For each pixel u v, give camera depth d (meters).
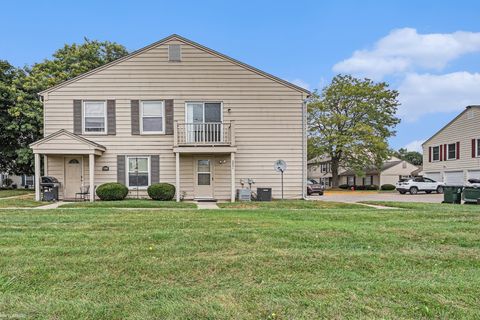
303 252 5.02
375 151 35.16
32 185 31.92
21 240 5.66
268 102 15.24
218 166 15.19
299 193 15.22
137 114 15.03
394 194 28.31
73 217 8.33
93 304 3.27
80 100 14.94
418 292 3.57
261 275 4.09
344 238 5.92
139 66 15.09
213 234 6.13
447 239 5.94
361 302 3.31
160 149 15.06
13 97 21.67
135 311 3.12
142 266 4.36
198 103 15.16
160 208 11.30
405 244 5.59
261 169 15.17
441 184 28.36
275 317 3.00
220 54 15.16
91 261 4.52
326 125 36.34
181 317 3.00
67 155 14.81
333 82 36.94
